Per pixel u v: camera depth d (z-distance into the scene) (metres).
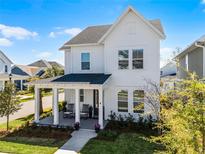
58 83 16.11
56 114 16.12
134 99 17.11
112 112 17.75
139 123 15.24
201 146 5.04
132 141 12.50
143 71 16.88
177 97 9.69
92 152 10.92
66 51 20.89
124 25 17.28
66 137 13.40
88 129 15.16
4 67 37.72
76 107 15.66
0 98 14.70
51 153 10.88
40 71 58.28
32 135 13.87
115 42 17.59
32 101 32.34
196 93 5.21
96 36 20.41
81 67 19.72
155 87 15.35
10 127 16.02
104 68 18.30
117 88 17.58
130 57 17.17
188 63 23.08
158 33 16.22
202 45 15.09
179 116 5.36
